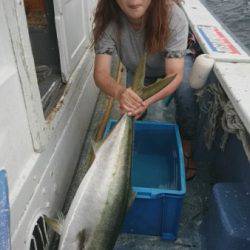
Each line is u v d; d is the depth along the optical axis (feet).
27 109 4.23
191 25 7.81
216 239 4.88
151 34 5.36
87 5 7.66
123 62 6.29
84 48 7.66
